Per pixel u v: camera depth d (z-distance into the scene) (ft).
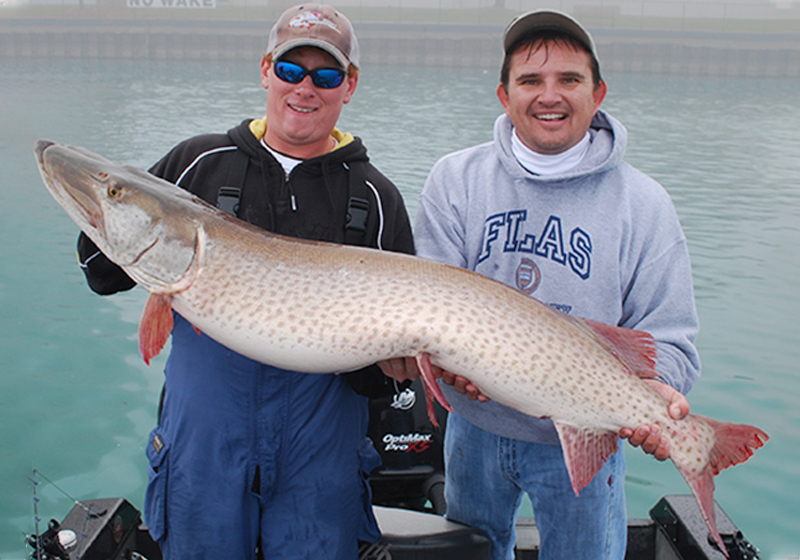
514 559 10.68
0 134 55.26
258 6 172.86
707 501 7.91
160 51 139.85
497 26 158.10
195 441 7.80
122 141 54.08
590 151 8.81
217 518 7.83
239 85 97.35
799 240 33.91
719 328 23.62
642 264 8.76
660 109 88.48
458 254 9.13
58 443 16.58
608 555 9.08
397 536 9.32
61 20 146.20
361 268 7.69
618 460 8.96
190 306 7.76
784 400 19.10
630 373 8.14
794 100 103.30
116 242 7.76
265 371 7.80
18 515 14.08
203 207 7.82
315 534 8.13
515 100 8.70
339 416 8.15
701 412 18.51
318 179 8.24
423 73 128.26
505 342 7.69
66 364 20.20
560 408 7.96
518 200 8.93
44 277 26.40
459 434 9.72
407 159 48.47
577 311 8.80
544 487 9.04
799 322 24.13
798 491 15.67
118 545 10.22
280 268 7.64
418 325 7.55
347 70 7.98
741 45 150.71
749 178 48.65
